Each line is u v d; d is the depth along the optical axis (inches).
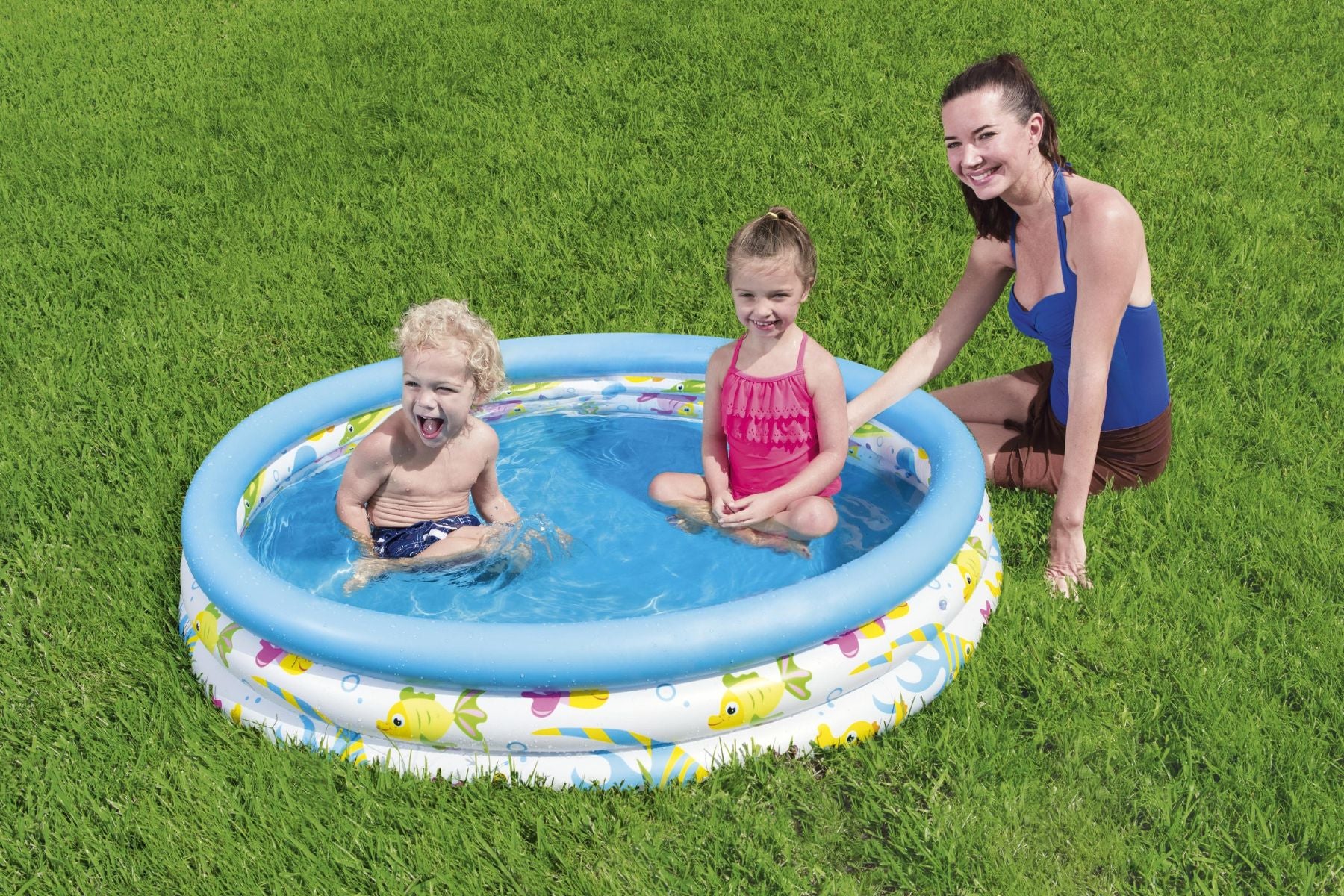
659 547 134.2
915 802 104.0
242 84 307.4
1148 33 316.8
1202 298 202.4
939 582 116.3
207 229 238.2
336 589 127.0
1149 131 266.5
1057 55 302.5
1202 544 137.2
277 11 353.1
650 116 275.6
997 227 134.3
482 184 252.4
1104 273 123.4
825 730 108.5
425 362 120.1
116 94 304.5
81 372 186.2
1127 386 140.6
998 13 324.8
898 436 146.7
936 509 118.8
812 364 132.2
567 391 166.7
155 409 175.2
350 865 98.1
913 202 236.7
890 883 97.2
